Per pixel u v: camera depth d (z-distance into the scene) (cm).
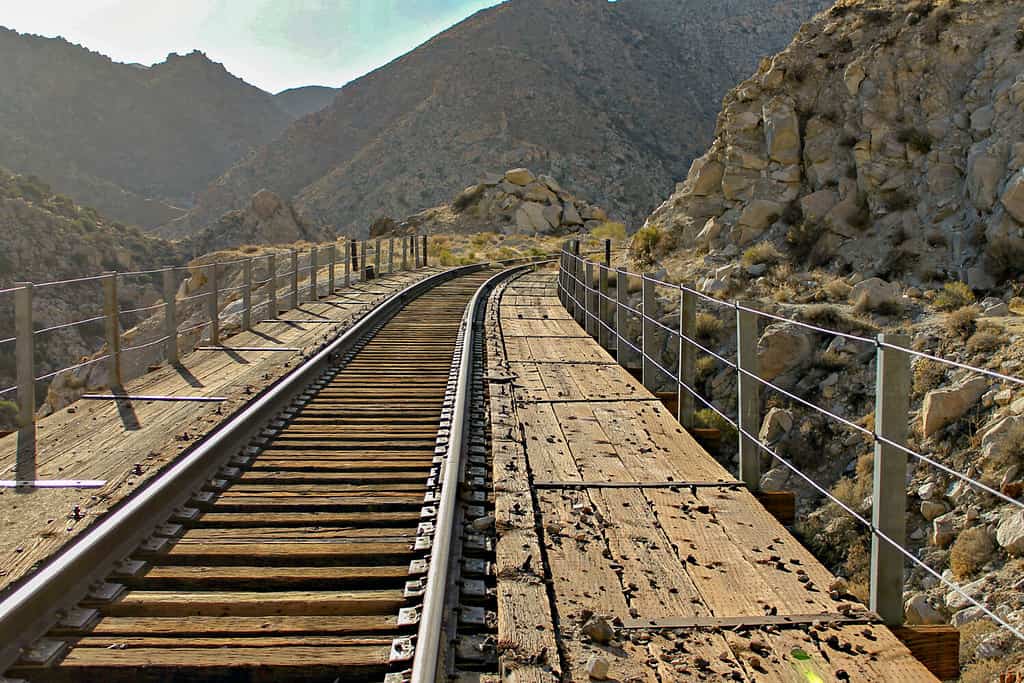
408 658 429
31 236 8844
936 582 1160
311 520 646
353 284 3036
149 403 1068
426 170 18550
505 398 1053
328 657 436
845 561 1306
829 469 1617
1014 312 2005
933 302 2216
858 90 3117
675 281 2816
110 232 10288
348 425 955
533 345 1512
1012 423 1330
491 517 627
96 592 512
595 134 19162
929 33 3055
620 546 584
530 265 4500
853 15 3491
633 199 17150
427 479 746
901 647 448
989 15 3030
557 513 646
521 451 809
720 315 2320
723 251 3070
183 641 458
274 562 572
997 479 1265
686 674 420
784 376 1955
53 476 748
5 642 438
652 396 1080
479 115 19788
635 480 729
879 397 511
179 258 10312
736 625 471
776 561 561
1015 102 2619
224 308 3241
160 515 633
